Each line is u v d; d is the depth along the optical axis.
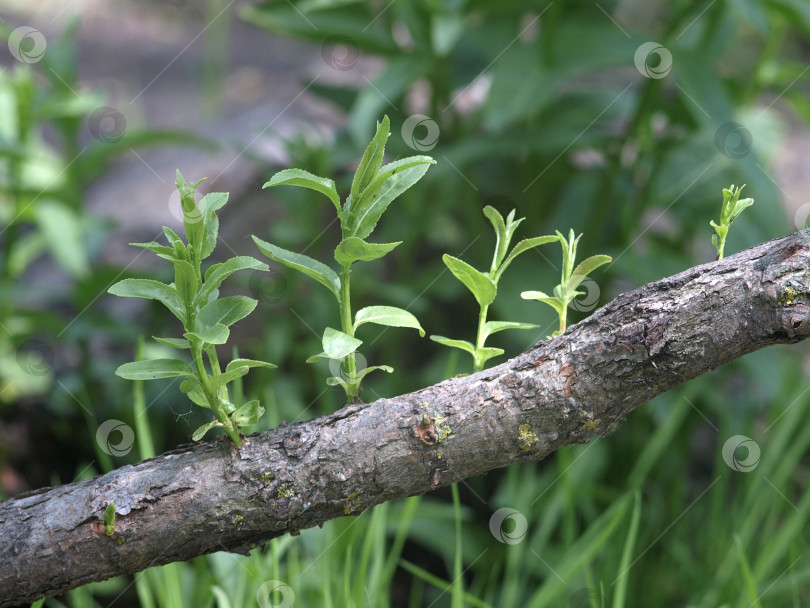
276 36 6.65
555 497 2.21
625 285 3.13
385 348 2.75
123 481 1.24
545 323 2.55
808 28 2.44
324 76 4.29
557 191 2.90
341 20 2.75
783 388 2.53
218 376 1.22
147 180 3.50
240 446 1.24
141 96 5.05
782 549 1.97
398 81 2.62
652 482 2.63
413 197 2.74
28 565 1.23
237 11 7.07
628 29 2.59
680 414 2.38
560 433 1.23
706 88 2.40
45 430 2.68
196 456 1.24
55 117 2.66
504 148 2.53
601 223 2.64
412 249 2.82
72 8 6.71
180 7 7.28
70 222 2.69
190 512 1.23
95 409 2.70
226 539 1.24
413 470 1.23
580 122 2.74
